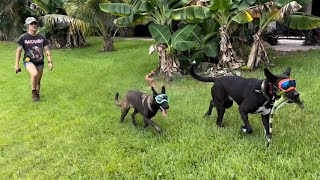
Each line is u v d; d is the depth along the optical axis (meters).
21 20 12.51
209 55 5.66
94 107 4.15
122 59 7.71
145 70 6.29
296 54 7.05
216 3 5.07
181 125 3.30
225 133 2.98
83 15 9.17
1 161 2.84
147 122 3.13
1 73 6.76
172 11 5.32
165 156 2.63
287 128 3.02
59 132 3.39
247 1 5.46
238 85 2.83
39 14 11.46
